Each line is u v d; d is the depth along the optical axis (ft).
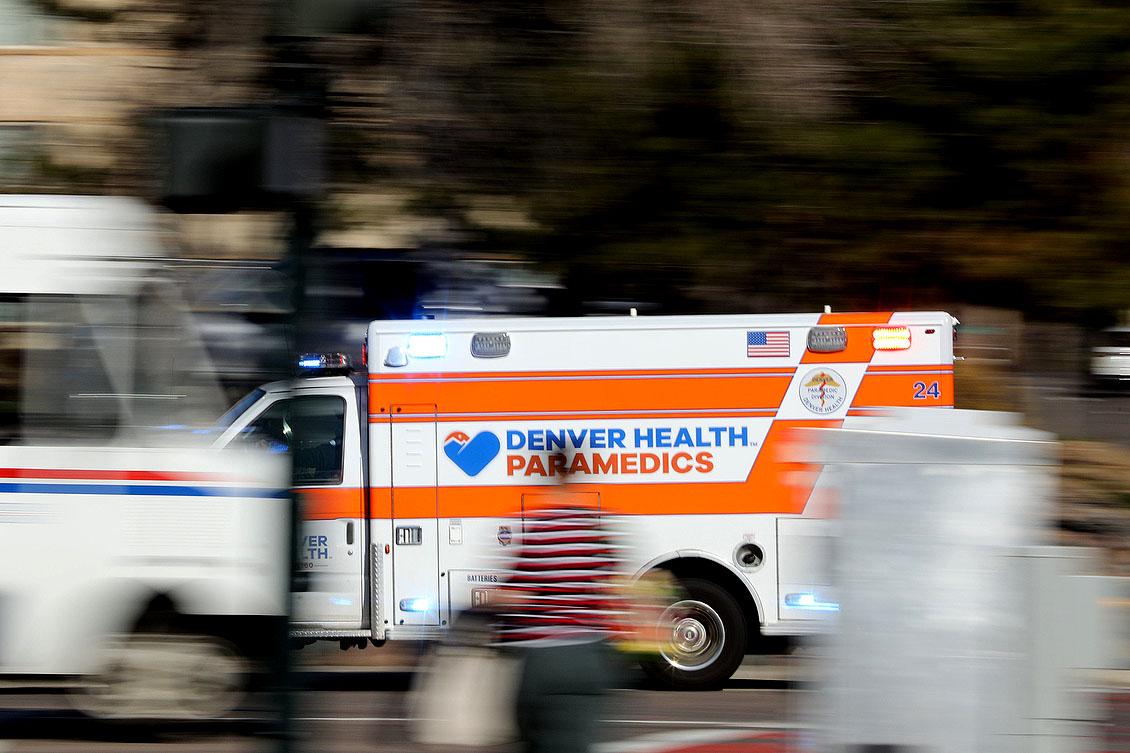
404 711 97.76
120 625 85.81
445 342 107.55
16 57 165.37
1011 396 154.61
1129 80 134.92
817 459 46.52
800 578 106.01
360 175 143.13
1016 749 43.86
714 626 106.63
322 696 105.40
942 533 44.68
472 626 58.95
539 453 106.83
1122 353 235.61
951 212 139.44
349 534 106.73
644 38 138.10
